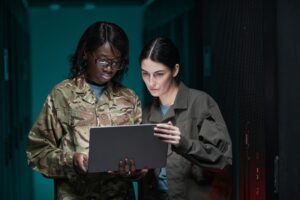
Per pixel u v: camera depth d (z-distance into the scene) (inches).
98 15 300.8
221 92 113.2
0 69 119.6
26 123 219.1
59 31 297.3
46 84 296.7
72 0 275.4
